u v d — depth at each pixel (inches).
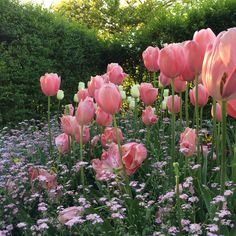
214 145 92.8
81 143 94.0
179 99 104.5
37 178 92.6
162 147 111.0
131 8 620.1
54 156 119.5
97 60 331.0
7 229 84.4
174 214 77.0
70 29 323.0
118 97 83.0
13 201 94.2
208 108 226.7
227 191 68.9
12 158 127.6
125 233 74.0
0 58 281.6
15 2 304.3
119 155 85.4
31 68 287.4
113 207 75.9
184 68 83.7
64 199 92.5
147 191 96.3
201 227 70.6
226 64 61.0
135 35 318.7
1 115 273.3
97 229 76.5
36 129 210.2
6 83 278.7
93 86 108.6
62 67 306.8
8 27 289.4
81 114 91.4
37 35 299.9
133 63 317.1
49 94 119.7
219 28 277.1
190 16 286.4
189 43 80.8
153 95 107.3
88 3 629.9
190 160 91.2
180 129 104.4
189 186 78.1
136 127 130.6
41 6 318.7
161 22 300.7
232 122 144.9
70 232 77.5
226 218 71.6
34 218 93.5
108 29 627.2
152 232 75.5
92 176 105.2
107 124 100.6
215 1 281.1
